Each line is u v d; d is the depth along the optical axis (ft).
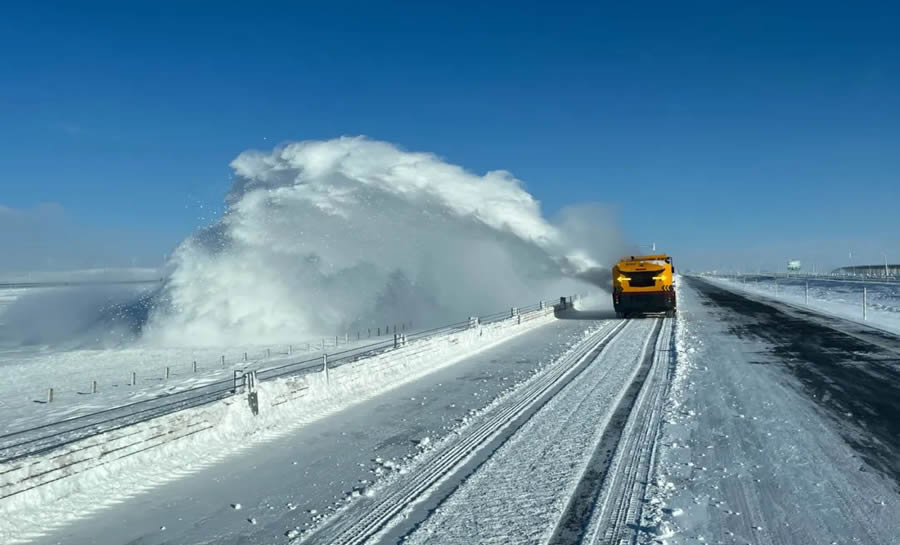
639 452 31.55
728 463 29.25
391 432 38.27
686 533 21.38
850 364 57.98
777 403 42.11
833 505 23.62
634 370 58.80
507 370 62.13
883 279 272.92
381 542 21.71
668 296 114.21
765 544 20.31
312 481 29.14
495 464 30.40
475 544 21.18
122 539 23.08
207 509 25.90
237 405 37.27
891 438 32.94
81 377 90.43
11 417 60.54
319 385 45.75
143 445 30.63
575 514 23.58
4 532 23.36
